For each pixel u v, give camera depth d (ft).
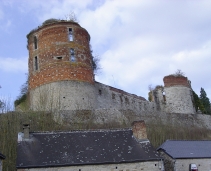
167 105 170.09
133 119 129.80
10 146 85.40
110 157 69.00
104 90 137.59
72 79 122.42
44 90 121.29
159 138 115.44
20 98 138.92
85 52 130.21
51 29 128.77
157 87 175.94
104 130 79.05
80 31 131.95
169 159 79.92
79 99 121.19
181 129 138.00
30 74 129.18
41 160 65.57
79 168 66.13
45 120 105.09
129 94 154.30
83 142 73.46
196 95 193.26
